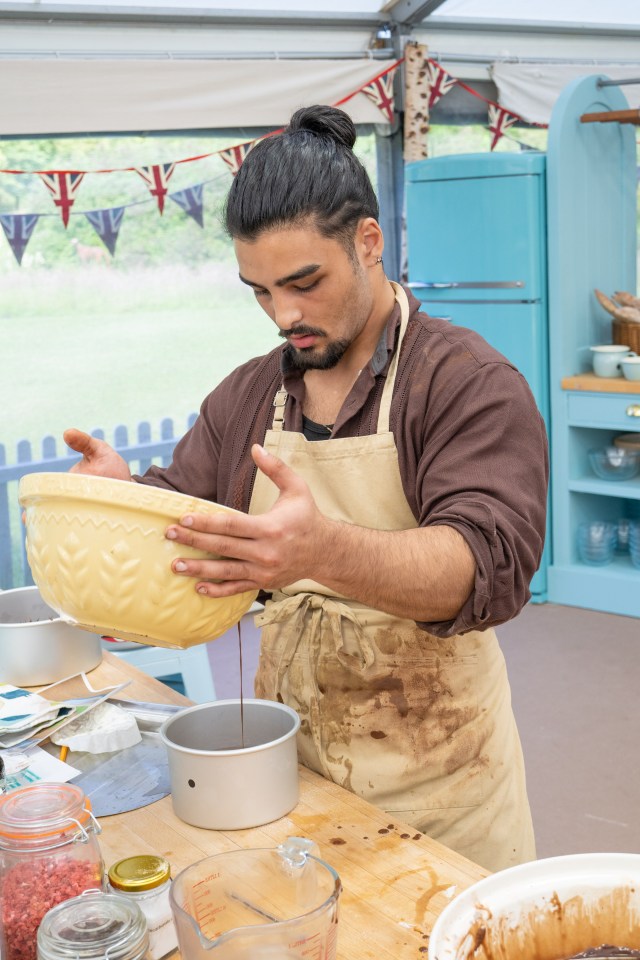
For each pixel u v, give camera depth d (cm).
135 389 486
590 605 443
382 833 117
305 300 118
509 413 122
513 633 420
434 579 109
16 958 91
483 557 111
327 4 438
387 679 137
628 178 461
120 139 418
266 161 115
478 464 120
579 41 528
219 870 91
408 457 132
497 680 146
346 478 136
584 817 282
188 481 158
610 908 90
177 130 412
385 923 100
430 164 443
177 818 122
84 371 470
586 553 452
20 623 163
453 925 85
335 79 439
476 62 492
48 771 133
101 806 125
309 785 129
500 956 87
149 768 135
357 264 120
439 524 114
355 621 135
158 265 471
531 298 431
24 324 451
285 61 421
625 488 427
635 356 429
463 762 139
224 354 503
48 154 407
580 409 432
